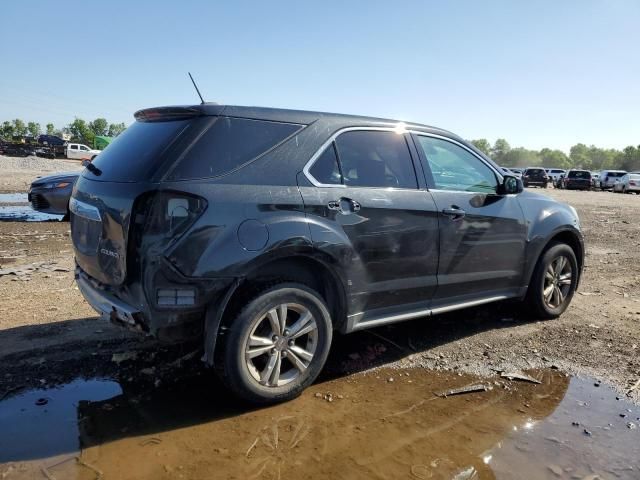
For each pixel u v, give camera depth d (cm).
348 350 439
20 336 434
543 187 4484
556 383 388
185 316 309
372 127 402
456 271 436
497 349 449
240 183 324
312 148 360
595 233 1244
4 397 338
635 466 286
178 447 289
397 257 393
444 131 457
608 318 541
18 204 1391
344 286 367
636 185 3738
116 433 301
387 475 270
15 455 276
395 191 396
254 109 348
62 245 832
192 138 319
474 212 444
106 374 375
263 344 331
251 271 320
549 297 523
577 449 300
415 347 450
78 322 471
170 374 379
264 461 279
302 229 336
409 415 334
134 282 309
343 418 328
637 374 404
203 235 305
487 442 305
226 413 329
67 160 4734
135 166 321
